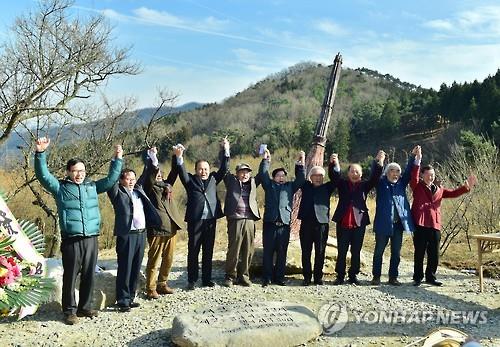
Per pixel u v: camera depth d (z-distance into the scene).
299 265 8.68
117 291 6.73
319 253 8.09
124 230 6.66
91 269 6.37
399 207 8.09
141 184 7.18
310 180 8.23
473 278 8.86
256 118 65.50
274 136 41.38
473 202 12.63
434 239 8.19
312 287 7.97
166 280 7.52
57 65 12.09
